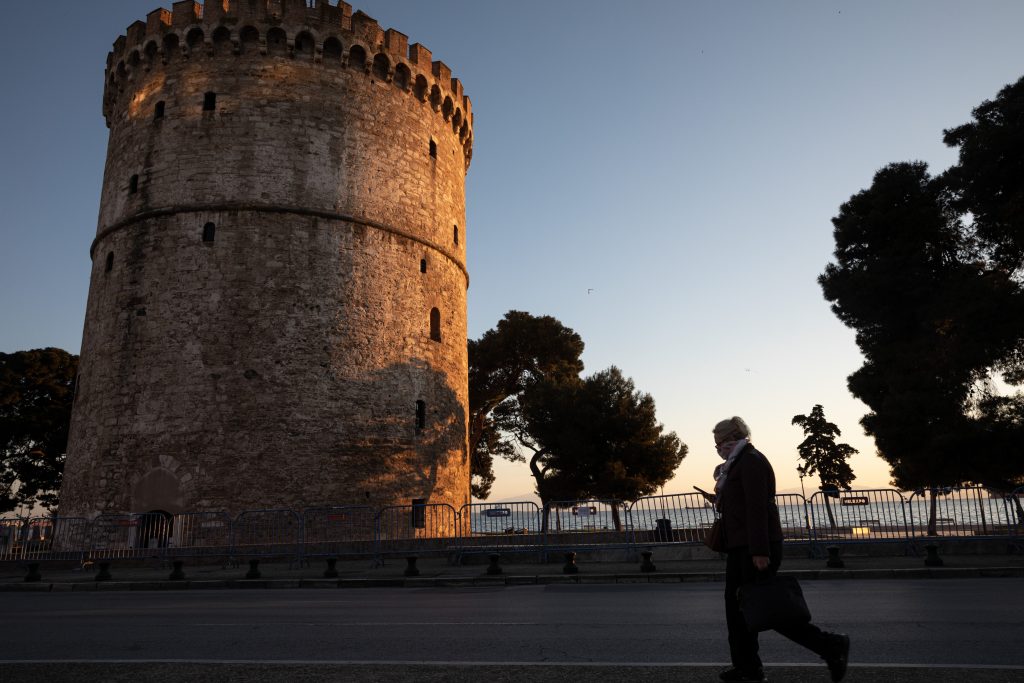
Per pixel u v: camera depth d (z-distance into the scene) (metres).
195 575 17.86
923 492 17.23
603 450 38.84
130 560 20.55
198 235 26.77
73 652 6.91
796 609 4.44
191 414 25.20
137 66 29.78
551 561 18.58
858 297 28.81
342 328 27.53
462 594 12.80
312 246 27.59
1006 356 25.08
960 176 27.38
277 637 7.60
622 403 38.50
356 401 27.23
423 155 32.00
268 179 27.48
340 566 19.45
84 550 21.28
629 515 18.45
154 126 28.31
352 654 6.45
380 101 30.52
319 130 28.59
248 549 20.59
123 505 24.67
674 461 39.25
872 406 29.34
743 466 4.94
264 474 25.03
